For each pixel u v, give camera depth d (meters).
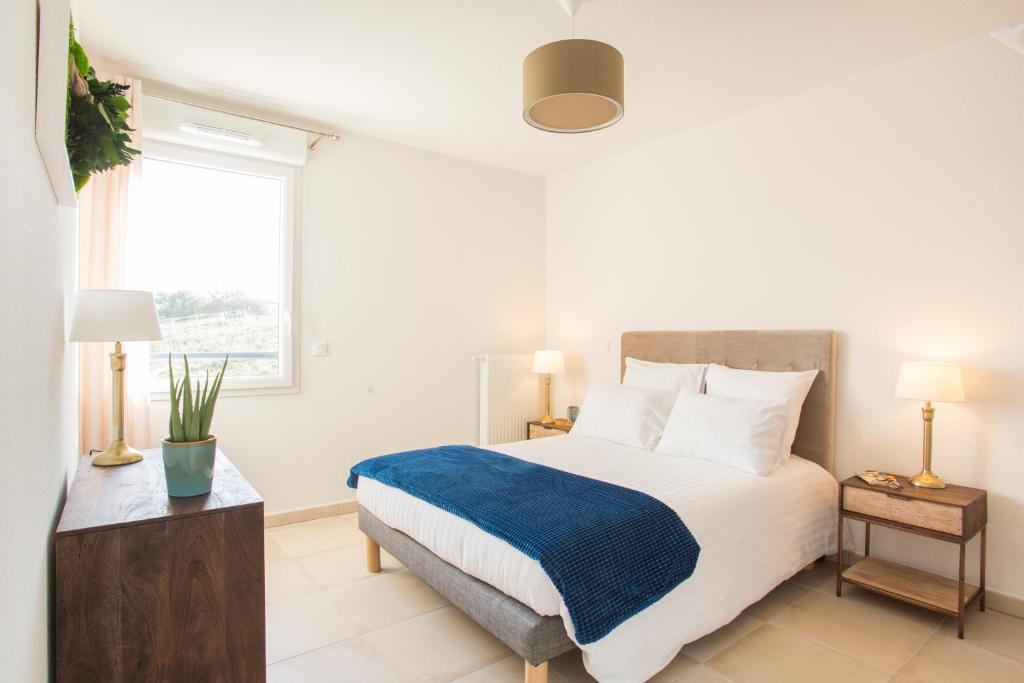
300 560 3.04
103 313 1.94
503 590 1.90
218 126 3.26
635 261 4.21
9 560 0.87
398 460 2.86
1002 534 2.51
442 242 4.32
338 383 3.83
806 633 2.33
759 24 2.50
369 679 2.01
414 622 2.40
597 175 4.51
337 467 3.83
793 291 3.27
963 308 2.63
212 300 3.43
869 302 2.96
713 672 2.05
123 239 2.89
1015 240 2.49
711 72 2.96
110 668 1.43
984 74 2.57
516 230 4.77
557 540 1.80
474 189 4.50
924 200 2.76
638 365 3.90
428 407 4.25
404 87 3.16
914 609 2.54
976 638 2.29
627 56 2.78
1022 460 2.47
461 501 2.19
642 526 1.97
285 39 2.66
